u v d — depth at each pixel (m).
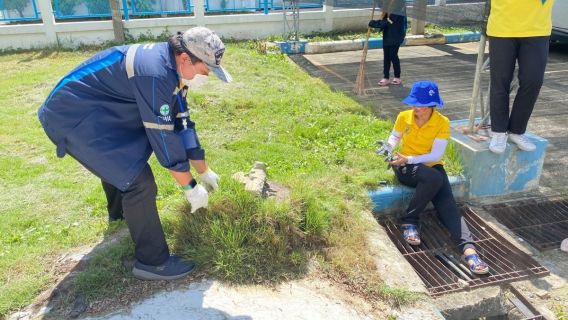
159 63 2.56
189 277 3.06
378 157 4.81
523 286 3.44
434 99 3.80
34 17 10.71
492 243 3.90
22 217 3.83
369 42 11.14
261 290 3.02
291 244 3.38
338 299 3.02
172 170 2.67
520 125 4.27
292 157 4.97
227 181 3.57
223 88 7.47
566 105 7.02
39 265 3.18
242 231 3.24
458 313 3.23
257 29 11.73
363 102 7.12
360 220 3.79
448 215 3.85
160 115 2.56
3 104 6.73
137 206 2.77
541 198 4.49
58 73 8.38
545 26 3.88
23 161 4.88
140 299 2.87
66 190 4.28
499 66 4.05
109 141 2.68
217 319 2.74
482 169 4.36
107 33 10.91
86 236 3.50
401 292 3.09
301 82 8.03
